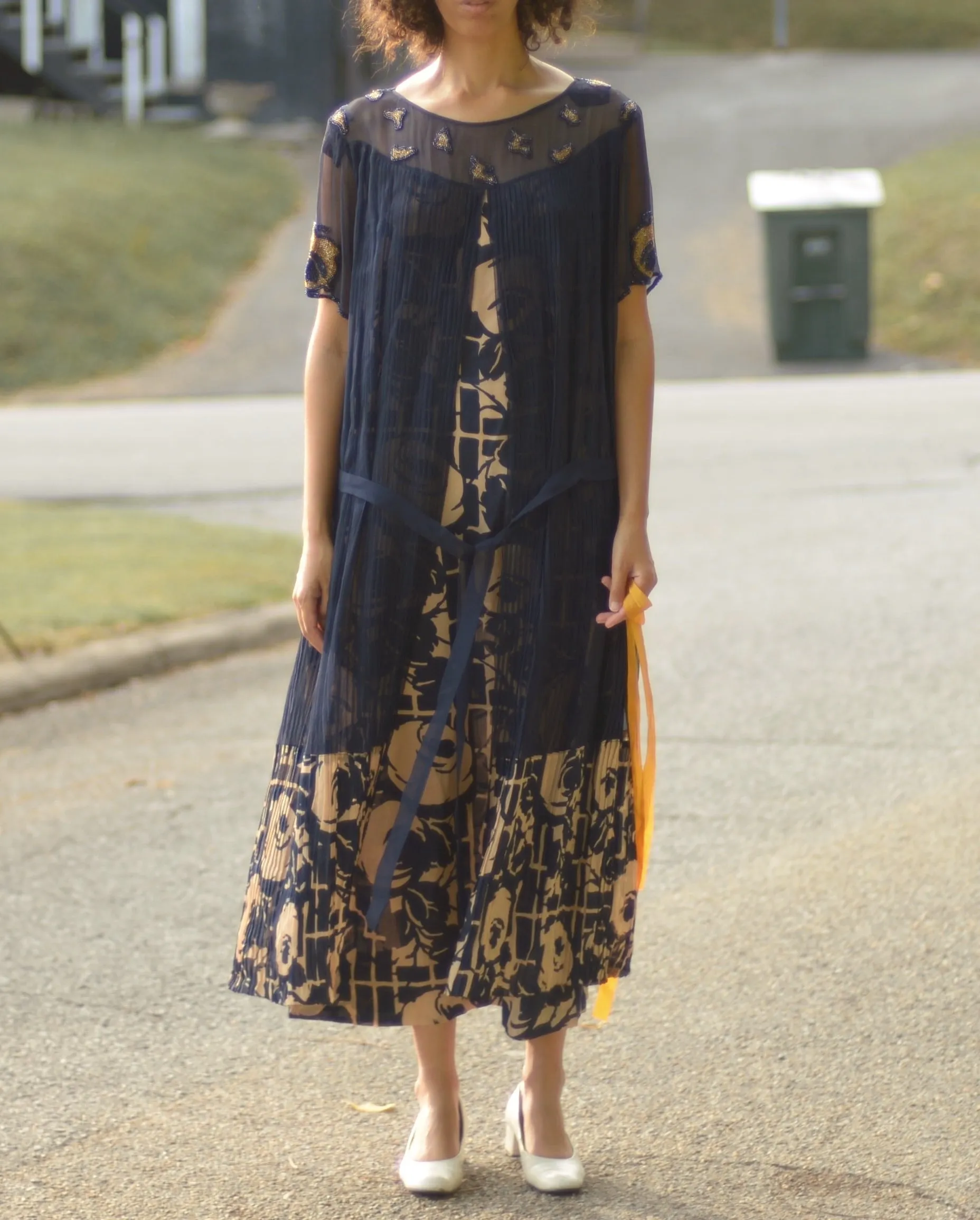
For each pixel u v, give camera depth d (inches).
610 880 125.4
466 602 120.6
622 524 123.7
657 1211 125.6
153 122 1160.2
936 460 486.3
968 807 212.4
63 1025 159.6
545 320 118.2
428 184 117.6
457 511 120.0
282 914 122.2
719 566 358.6
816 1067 148.2
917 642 292.0
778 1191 127.8
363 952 124.1
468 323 118.2
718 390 697.0
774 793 219.8
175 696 277.6
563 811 122.2
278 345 831.1
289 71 1147.9
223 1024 160.2
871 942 173.8
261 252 962.7
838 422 576.7
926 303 839.7
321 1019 124.5
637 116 121.3
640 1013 159.3
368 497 120.4
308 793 121.4
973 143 1106.7
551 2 124.1
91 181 979.3
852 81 1342.3
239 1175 132.3
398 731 122.6
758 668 279.6
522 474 119.0
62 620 301.1
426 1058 130.3
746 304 874.1
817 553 368.5
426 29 121.0
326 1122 141.3
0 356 794.8
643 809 129.0
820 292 773.3
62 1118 141.9
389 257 118.6
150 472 514.9
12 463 541.0
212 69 1154.0
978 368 766.5
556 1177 128.0
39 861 202.5
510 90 119.3
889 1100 141.9
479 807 124.2
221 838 209.8
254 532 397.1
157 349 825.5
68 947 177.6
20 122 1111.6
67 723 262.7
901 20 1583.4
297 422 638.5
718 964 169.8
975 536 379.2
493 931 120.6
